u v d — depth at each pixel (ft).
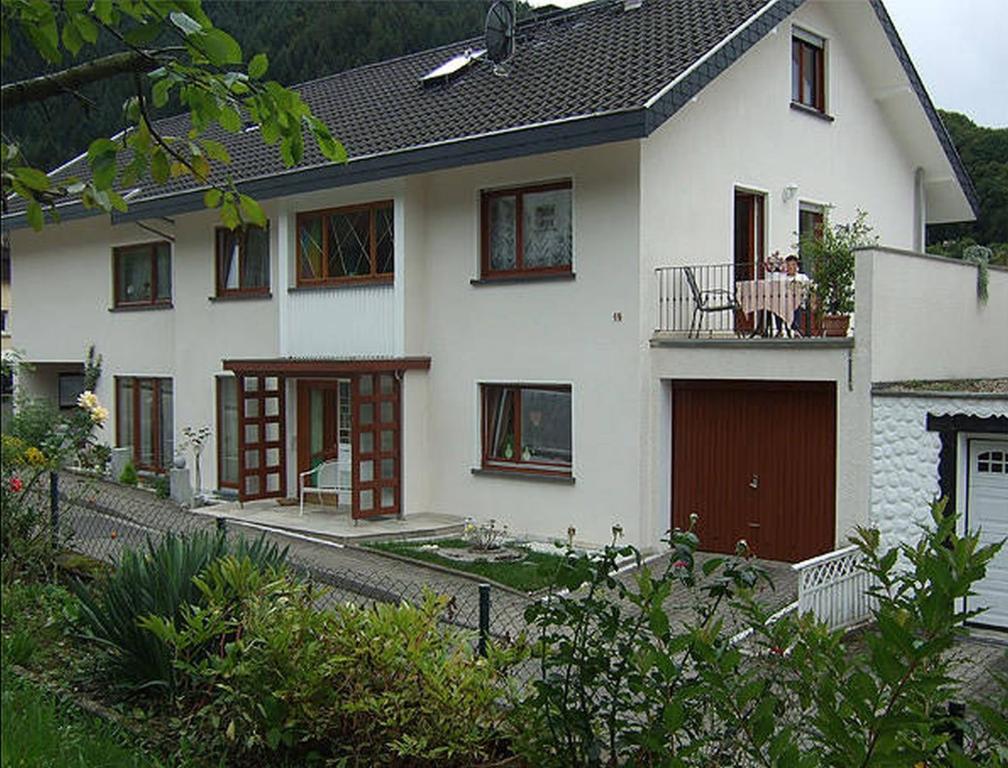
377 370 48.96
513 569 39.52
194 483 63.10
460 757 16.48
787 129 52.49
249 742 16.53
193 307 63.26
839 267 42.70
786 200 52.29
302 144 11.89
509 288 47.85
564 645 13.99
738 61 49.11
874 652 9.70
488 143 44.65
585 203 44.96
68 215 69.36
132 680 20.16
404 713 16.20
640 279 43.27
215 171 59.52
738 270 50.44
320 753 17.57
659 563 41.60
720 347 41.83
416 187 50.85
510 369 47.91
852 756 9.99
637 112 40.09
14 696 18.20
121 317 70.90
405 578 38.40
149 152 12.07
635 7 56.13
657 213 44.14
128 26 11.13
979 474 35.35
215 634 18.40
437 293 50.85
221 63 10.82
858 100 58.44
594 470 44.96
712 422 44.11
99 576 26.30
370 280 52.16
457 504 50.29
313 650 16.87
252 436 56.75
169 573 20.33
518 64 55.16
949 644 9.39
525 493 47.55
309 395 56.95
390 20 108.68
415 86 60.23
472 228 49.16
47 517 31.42
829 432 40.93
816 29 54.65
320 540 46.32
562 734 14.71
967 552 9.86
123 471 64.18
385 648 16.87
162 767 16.38
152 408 69.21
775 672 13.20
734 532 43.50
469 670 16.78
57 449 36.60
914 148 63.16
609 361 44.29
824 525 41.06
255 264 59.62
